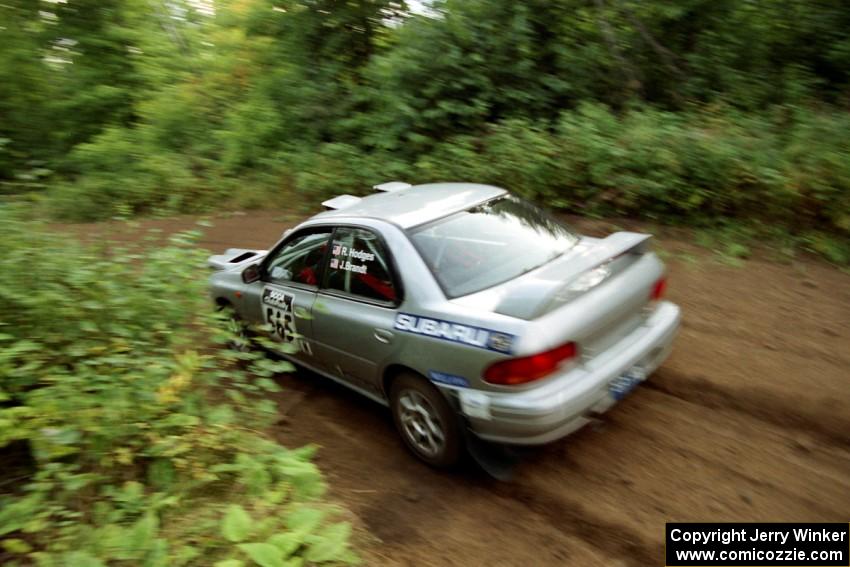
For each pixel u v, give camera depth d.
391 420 4.33
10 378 3.34
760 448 3.61
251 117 11.65
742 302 5.43
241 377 3.64
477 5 9.67
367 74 10.58
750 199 6.93
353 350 3.95
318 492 3.23
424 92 9.52
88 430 3.09
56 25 13.66
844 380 4.14
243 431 3.65
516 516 3.29
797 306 5.28
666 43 9.89
